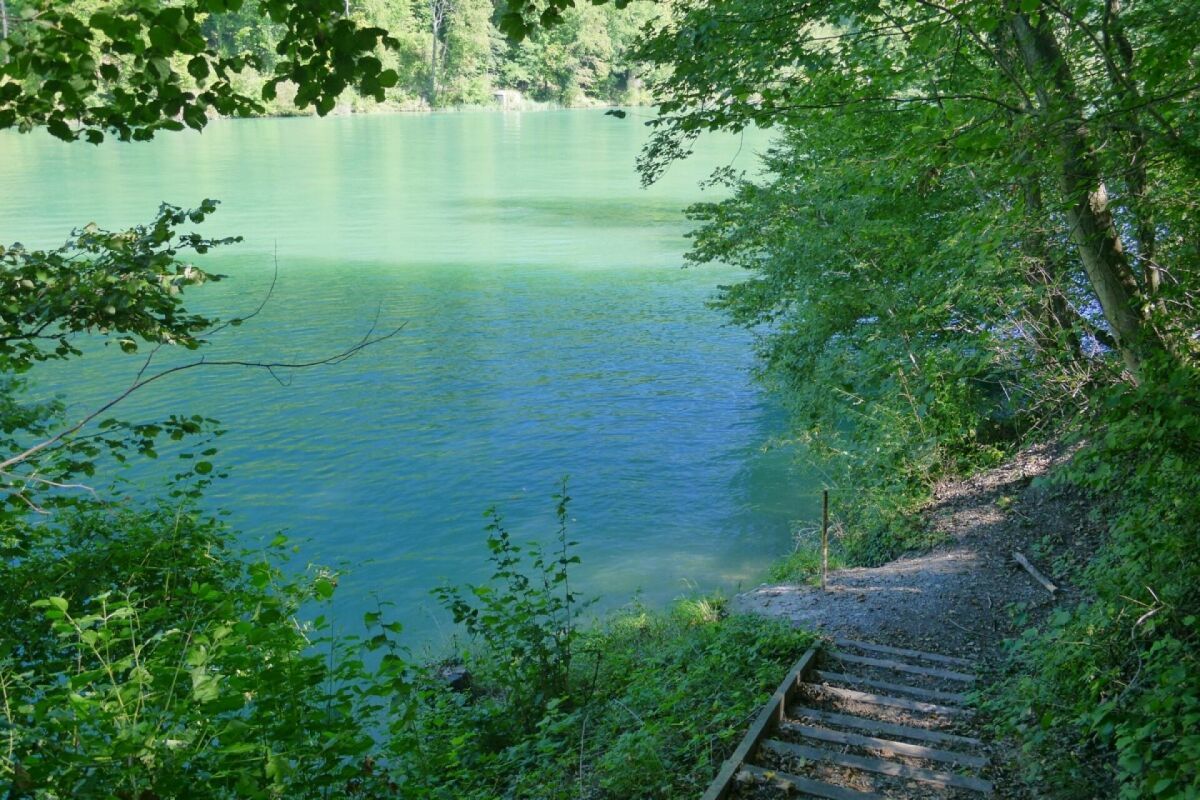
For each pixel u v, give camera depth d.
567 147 100.31
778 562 18.11
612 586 18.06
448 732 8.12
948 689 9.39
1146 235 9.02
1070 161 7.80
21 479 7.65
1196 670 6.41
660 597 17.52
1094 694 7.12
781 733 8.00
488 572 18.75
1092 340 13.30
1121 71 7.62
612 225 57.41
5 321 7.06
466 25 133.75
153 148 94.56
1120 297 8.87
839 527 17.45
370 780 5.75
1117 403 5.76
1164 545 7.26
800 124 12.02
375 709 5.70
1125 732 6.23
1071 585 11.41
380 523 21.00
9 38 4.38
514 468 24.25
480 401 29.22
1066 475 7.52
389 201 65.19
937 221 15.38
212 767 4.76
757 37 9.67
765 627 10.76
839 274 16.48
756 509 21.66
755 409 28.62
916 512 15.55
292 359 32.75
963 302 13.16
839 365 17.39
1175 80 7.14
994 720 8.19
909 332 15.91
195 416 8.60
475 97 141.50
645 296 41.84
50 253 7.54
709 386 30.72
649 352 34.28
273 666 5.05
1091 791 6.61
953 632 10.95
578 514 21.52
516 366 32.62
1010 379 16.30
